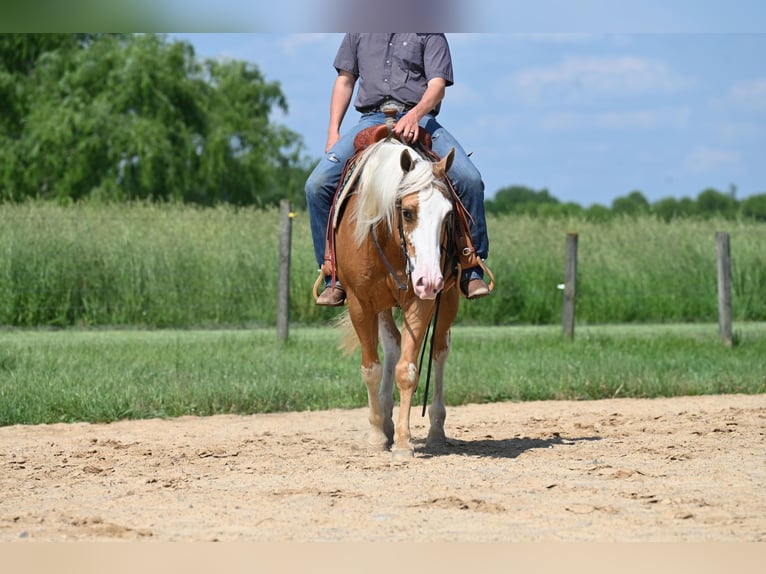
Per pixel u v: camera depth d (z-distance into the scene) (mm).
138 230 26797
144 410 12812
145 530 6648
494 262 28688
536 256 29656
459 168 9727
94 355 17000
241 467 9125
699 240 32125
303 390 13930
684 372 16344
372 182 8844
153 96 55000
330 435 11281
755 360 18047
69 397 12922
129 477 8703
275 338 20469
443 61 10133
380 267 9148
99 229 26141
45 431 11648
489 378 15133
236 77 65812
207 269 25609
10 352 17047
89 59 56125
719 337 21688
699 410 13086
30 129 54906
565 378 15180
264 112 67375
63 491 8078
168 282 25000
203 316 25000
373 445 10078
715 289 30109
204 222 28188
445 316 10273
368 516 7047
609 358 17516
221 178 56125
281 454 9852
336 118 10500
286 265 19969
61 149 52656
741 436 10828
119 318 24312
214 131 56844
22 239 24391
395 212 8703
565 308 21734
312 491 7879
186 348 18141
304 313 26328
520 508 7285
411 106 10219
